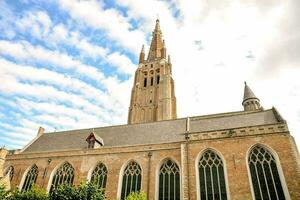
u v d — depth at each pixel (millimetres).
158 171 30641
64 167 36000
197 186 25891
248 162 25891
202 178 26594
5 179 33844
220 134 28547
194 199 25188
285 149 24922
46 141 45344
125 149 34031
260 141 26391
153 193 28875
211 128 34500
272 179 24078
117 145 37562
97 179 32875
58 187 25234
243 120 34062
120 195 30406
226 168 26141
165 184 29359
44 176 35688
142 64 90812
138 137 38344
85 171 33938
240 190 24406
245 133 27484
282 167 24094
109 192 30844
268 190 23688
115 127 44188
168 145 32062
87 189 24328
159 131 38500
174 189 28516
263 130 26938
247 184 24484
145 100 79438
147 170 31047
